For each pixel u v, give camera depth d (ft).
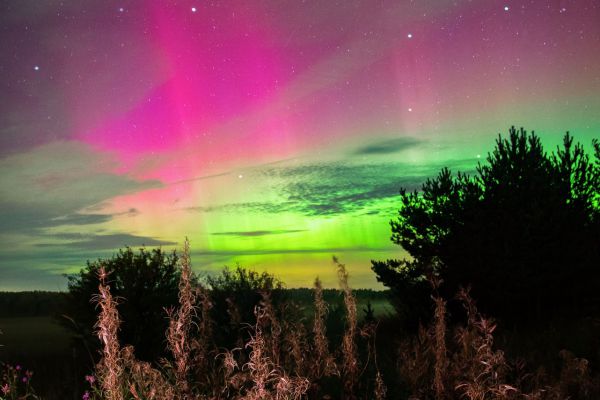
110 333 10.08
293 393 11.16
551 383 17.56
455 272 50.96
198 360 12.69
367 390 14.08
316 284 15.03
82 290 39.47
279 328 15.06
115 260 39.40
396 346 20.67
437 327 14.42
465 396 13.04
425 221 54.49
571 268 47.73
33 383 26.17
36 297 109.40
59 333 67.92
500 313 49.60
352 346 14.33
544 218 47.98
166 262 40.55
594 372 23.40
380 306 73.15
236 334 26.84
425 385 14.52
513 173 50.93
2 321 89.92
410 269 54.08
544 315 48.55
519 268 47.21
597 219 50.62
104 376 10.80
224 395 12.28
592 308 47.55
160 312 37.58
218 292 35.27
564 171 51.42
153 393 10.78
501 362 12.50
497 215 49.90
